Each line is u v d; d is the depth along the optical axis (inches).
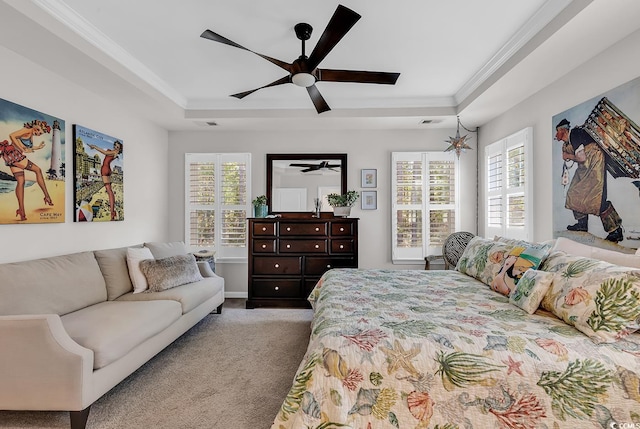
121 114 139.0
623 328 53.9
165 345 100.3
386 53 107.7
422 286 95.8
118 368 78.6
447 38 98.7
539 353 51.9
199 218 180.2
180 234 181.2
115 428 69.9
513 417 48.7
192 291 120.7
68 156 110.6
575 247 85.4
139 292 115.1
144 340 88.4
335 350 54.6
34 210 96.9
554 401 48.5
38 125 98.3
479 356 52.0
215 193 179.5
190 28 93.1
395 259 175.5
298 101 153.9
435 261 174.7
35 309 81.2
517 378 49.7
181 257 132.0
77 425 67.8
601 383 48.5
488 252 103.5
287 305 159.9
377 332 58.7
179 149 180.9
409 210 176.2
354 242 159.9
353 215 179.6
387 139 179.2
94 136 121.6
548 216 114.9
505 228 140.2
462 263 118.3
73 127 112.1
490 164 154.4
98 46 96.7
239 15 86.7
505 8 83.9
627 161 82.6
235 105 155.6
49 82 102.6
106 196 128.4
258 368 97.1
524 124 129.7
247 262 177.3
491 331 58.6
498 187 147.8
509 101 132.0
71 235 111.8
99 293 103.8
